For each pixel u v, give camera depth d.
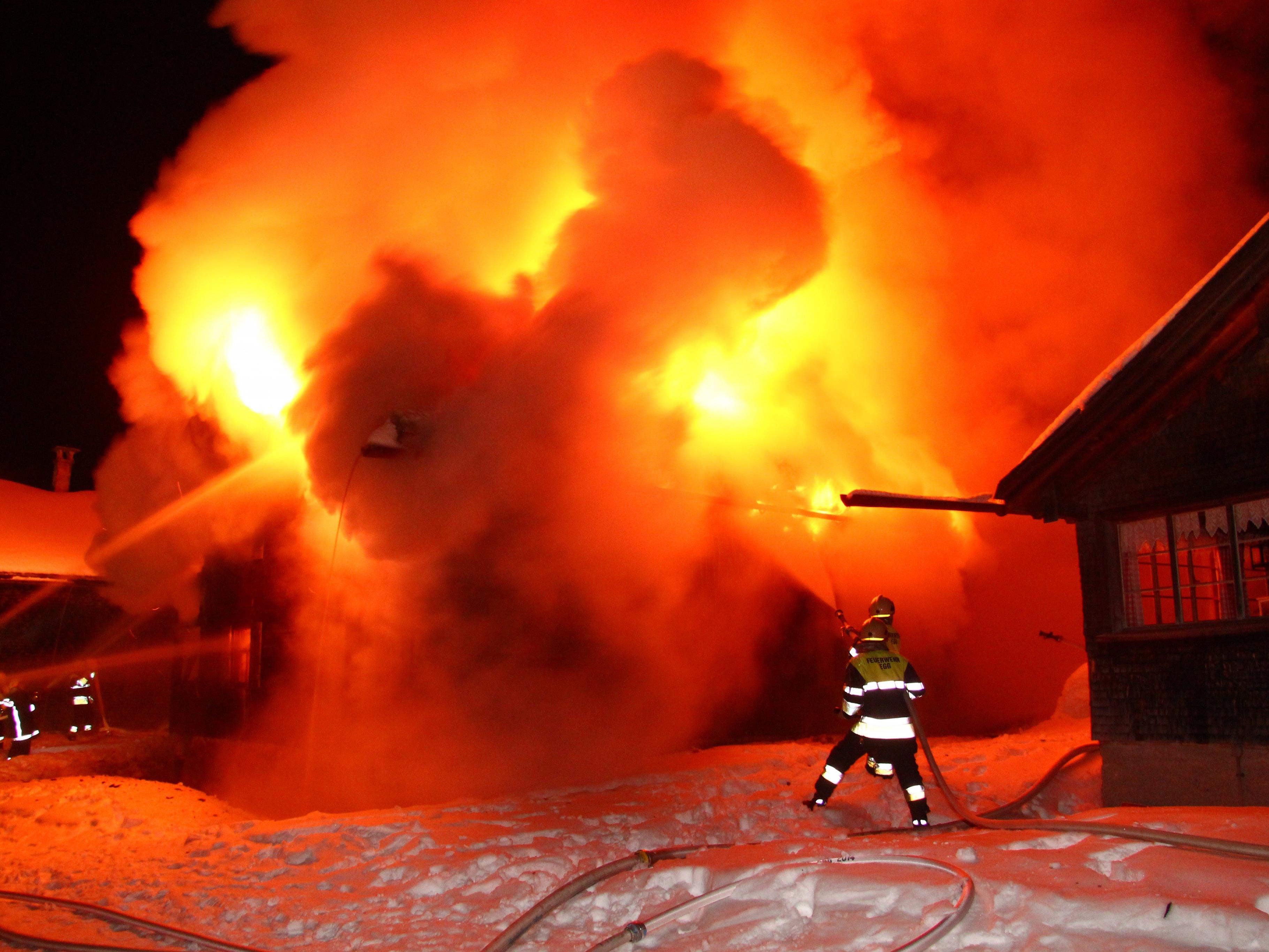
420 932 4.97
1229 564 7.01
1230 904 3.40
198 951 4.89
